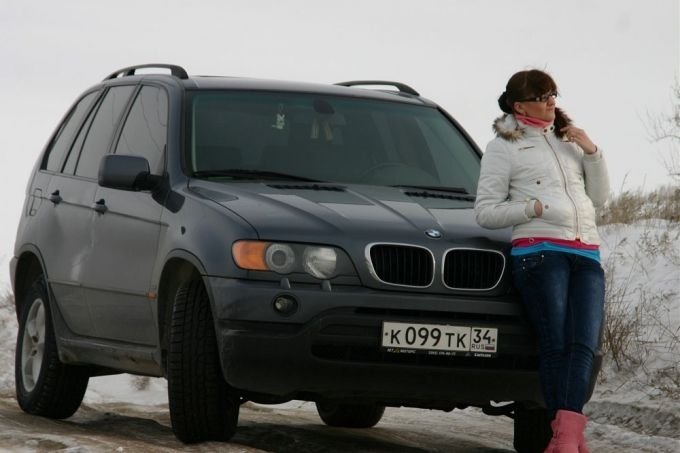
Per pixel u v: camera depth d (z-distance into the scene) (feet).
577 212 64.85
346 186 73.26
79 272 80.74
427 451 78.13
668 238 128.57
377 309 63.72
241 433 77.15
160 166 75.25
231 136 76.18
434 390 64.64
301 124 78.48
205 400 66.03
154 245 71.61
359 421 92.02
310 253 63.98
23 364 88.89
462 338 64.23
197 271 67.36
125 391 112.47
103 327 78.64
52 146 93.56
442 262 65.10
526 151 65.72
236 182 72.49
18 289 92.17
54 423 83.15
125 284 74.79
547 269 64.28
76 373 85.81
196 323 66.23
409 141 80.53
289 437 75.56
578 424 62.80
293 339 62.69
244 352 63.00
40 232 87.30
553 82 65.67
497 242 66.80
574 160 66.08
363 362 63.31
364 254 64.13
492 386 65.31
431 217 68.03
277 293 63.00
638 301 114.32
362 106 82.02
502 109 67.62
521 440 74.49
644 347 101.96
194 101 78.13
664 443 81.20
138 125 81.30
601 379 99.55
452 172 79.61
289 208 66.49
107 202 78.48
